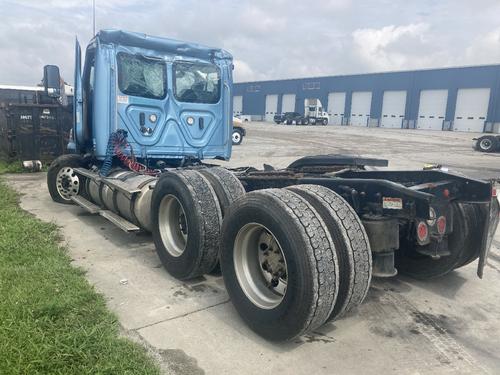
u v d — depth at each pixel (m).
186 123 6.70
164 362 3.15
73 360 2.97
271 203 3.29
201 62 6.74
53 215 7.27
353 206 3.85
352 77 62.44
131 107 6.24
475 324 3.85
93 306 3.81
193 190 4.23
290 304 3.13
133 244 5.78
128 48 6.17
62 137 13.00
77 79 6.76
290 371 3.10
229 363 3.17
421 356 3.33
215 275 4.76
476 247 4.47
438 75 53.34
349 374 3.08
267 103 75.38
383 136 35.69
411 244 4.52
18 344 3.06
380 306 4.16
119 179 5.79
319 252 3.04
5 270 4.41
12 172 12.29
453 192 4.16
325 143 26.41
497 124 49.00
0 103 14.30
